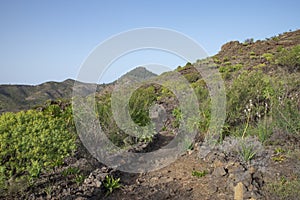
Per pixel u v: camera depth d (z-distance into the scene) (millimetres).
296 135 5652
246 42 23859
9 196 3635
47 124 3895
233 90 7062
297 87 7789
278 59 12891
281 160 4777
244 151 4906
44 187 4023
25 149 3498
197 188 4512
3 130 3580
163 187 4691
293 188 3809
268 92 7016
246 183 4039
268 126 6047
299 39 21438
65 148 3787
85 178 4504
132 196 4375
